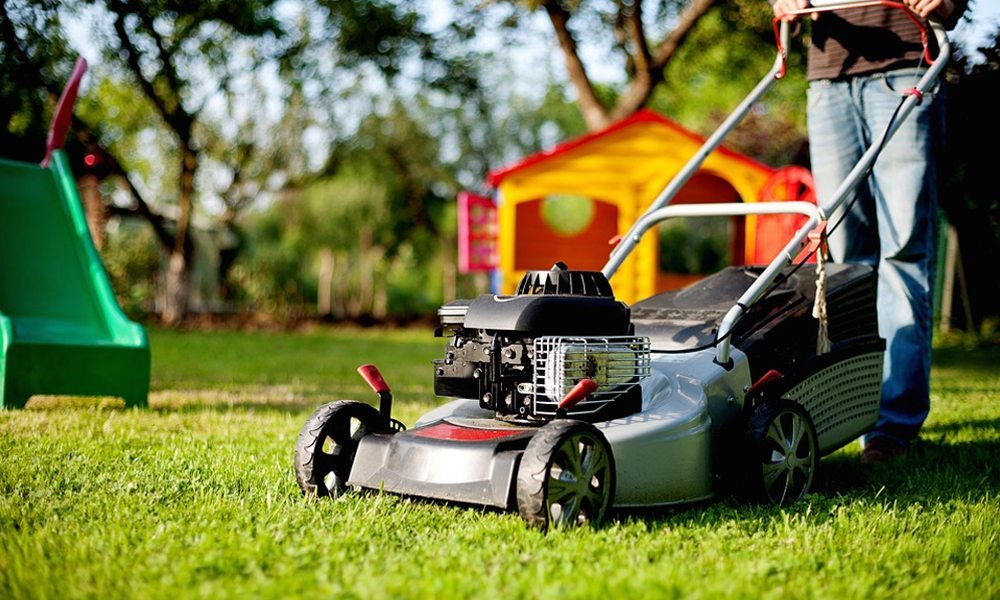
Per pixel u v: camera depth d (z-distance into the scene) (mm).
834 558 2980
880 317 4203
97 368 4852
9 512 3234
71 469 3654
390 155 17266
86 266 5293
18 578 2816
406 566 2887
